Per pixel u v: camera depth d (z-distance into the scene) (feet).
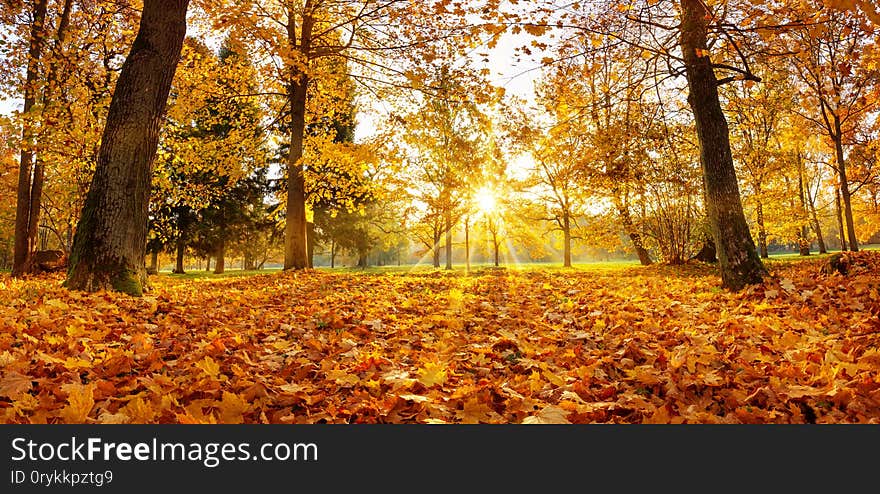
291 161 49.26
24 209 44.32
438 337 15.53
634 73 31.53
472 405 8.56
